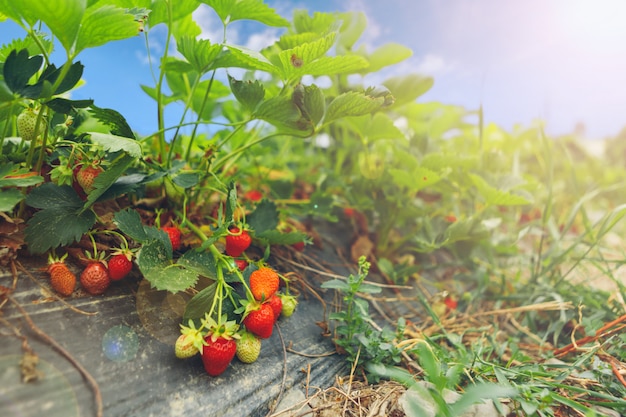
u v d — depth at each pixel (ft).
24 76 0.86
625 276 2.13
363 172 1.90
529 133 2.84
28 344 0.85
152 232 1.08
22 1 0.81
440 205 2.47
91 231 1.11
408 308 1.72
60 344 0.89
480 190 1.70
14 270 0.97
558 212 3.08
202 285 1.19
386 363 1.24
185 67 1.37
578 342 1.35
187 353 0.94
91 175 1.06
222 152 1.81
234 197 1.08
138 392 0.88
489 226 1.76
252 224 1.38
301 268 1.62
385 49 1.69
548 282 1.84
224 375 1.02
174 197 1.39
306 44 1.09
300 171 2.57
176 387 0.93
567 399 0.98
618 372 1.11
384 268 1.80
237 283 1.27
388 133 1.71
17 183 0.90
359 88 1.51
